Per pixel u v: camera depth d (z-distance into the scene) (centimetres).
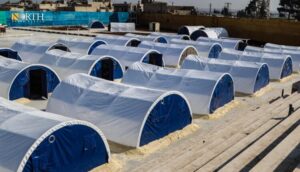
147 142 1573
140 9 9981
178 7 12412
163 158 1469
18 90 2214
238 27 6662
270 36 6259
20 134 1163
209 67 2769
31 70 2289
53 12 7725
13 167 1099
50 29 6938
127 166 1402
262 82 2767
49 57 2819
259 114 2033
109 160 1381
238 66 2716
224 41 4828
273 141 1423
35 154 1132
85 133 1275
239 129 1778
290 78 3381
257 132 1630
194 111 2077
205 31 5734
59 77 2488
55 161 1190
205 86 2106
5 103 1408
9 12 7106
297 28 5934
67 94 1802
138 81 2277
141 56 3114
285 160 1178
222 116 2102
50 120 1219
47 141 1159
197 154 1421
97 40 3816
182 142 1659
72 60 2703
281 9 10944
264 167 1125
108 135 1582
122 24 7212
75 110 1714
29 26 7388
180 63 3606
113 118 1595
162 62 3284
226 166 1186
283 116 1920
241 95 2622
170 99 1680
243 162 1220
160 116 1625
